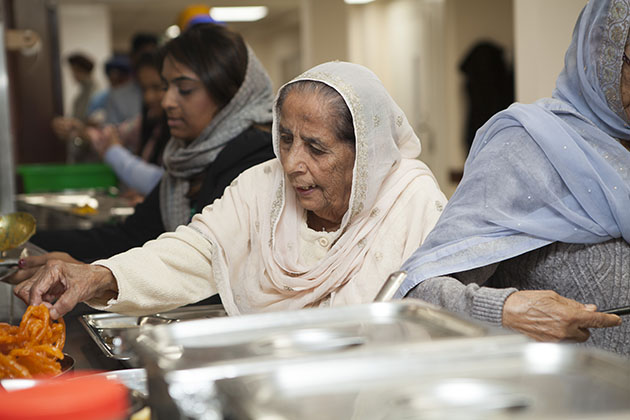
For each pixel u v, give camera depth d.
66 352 1.13
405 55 8.21
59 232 2.20
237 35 1.99
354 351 0.61
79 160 4.94
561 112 1.30
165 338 0.67
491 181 1.25
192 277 1.36
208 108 1.97
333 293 1.33
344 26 7.50
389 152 1.29
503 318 1.04
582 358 0.59
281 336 0.67
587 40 1.26
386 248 1.31
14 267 1.59
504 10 7.14
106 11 9.11
